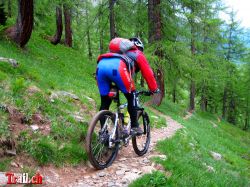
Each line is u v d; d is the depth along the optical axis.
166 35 20.89
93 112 9.40
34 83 8.98
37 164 5.22
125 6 22.59
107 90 5.95
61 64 18.92
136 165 6.20
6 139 5.14
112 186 5.04
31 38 22.09
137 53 5.95
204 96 46.09
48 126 6.42
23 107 6.52
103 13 23.39
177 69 20.58
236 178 8.62
